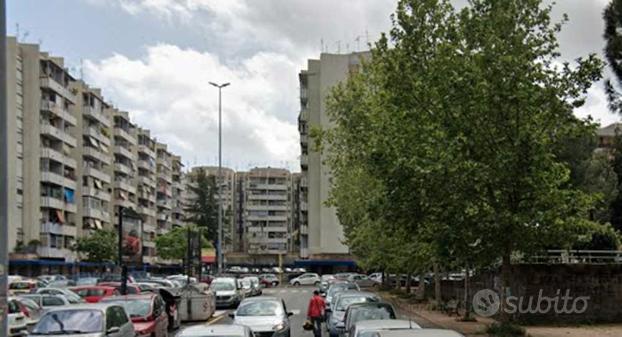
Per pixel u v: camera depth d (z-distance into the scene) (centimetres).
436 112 2219
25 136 7831
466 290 3091
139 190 11956
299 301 5088
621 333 2470
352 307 1852
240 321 2069
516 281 2872
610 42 2630
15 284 4597
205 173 13700
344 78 8588
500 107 2106
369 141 2831
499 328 2262
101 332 1570
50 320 1609
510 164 2069
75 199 8875
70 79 8838
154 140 12725
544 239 2136
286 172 17425
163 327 2214
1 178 914
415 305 4162
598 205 2739
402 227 2380
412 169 2122
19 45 7875
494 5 2236
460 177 2081
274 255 14475
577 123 2169
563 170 2161
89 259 8300
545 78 2142
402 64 2502
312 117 8725
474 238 2136
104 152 9975
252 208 17112
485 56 2134
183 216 15000
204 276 7388
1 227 903
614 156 4172
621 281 2856
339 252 8869
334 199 4866
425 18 2584
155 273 12144
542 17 2208
